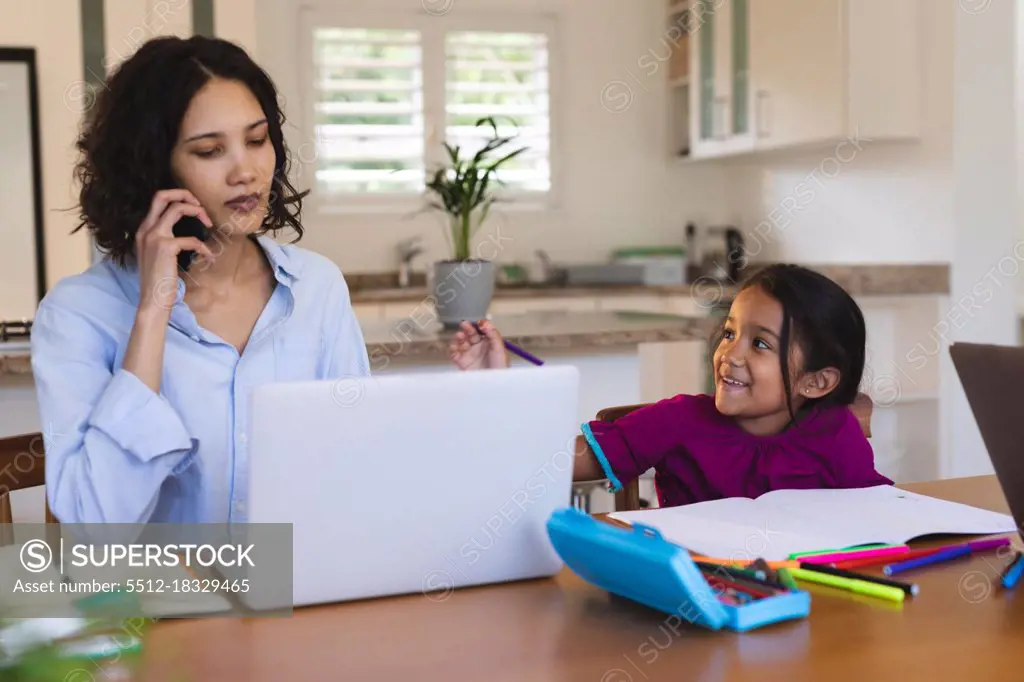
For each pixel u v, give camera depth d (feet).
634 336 8.64
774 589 3.25
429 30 15.96
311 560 3.24
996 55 11.66
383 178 15.90
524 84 16.46
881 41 11.86
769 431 5.01
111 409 3.91
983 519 4.26
